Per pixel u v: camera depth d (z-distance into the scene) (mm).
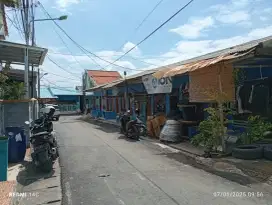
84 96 53406
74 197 6281
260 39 11820
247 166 8242
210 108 10156
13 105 11602
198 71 11328
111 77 50344
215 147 10047
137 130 15258
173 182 7145
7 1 8133
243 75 11102
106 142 14398
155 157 10398
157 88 15672
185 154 10836
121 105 28219
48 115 9797
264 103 10594
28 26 16062
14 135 9594
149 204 5684
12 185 7078
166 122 14094
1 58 16234
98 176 7902
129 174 8039
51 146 9141
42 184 7340
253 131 10062
